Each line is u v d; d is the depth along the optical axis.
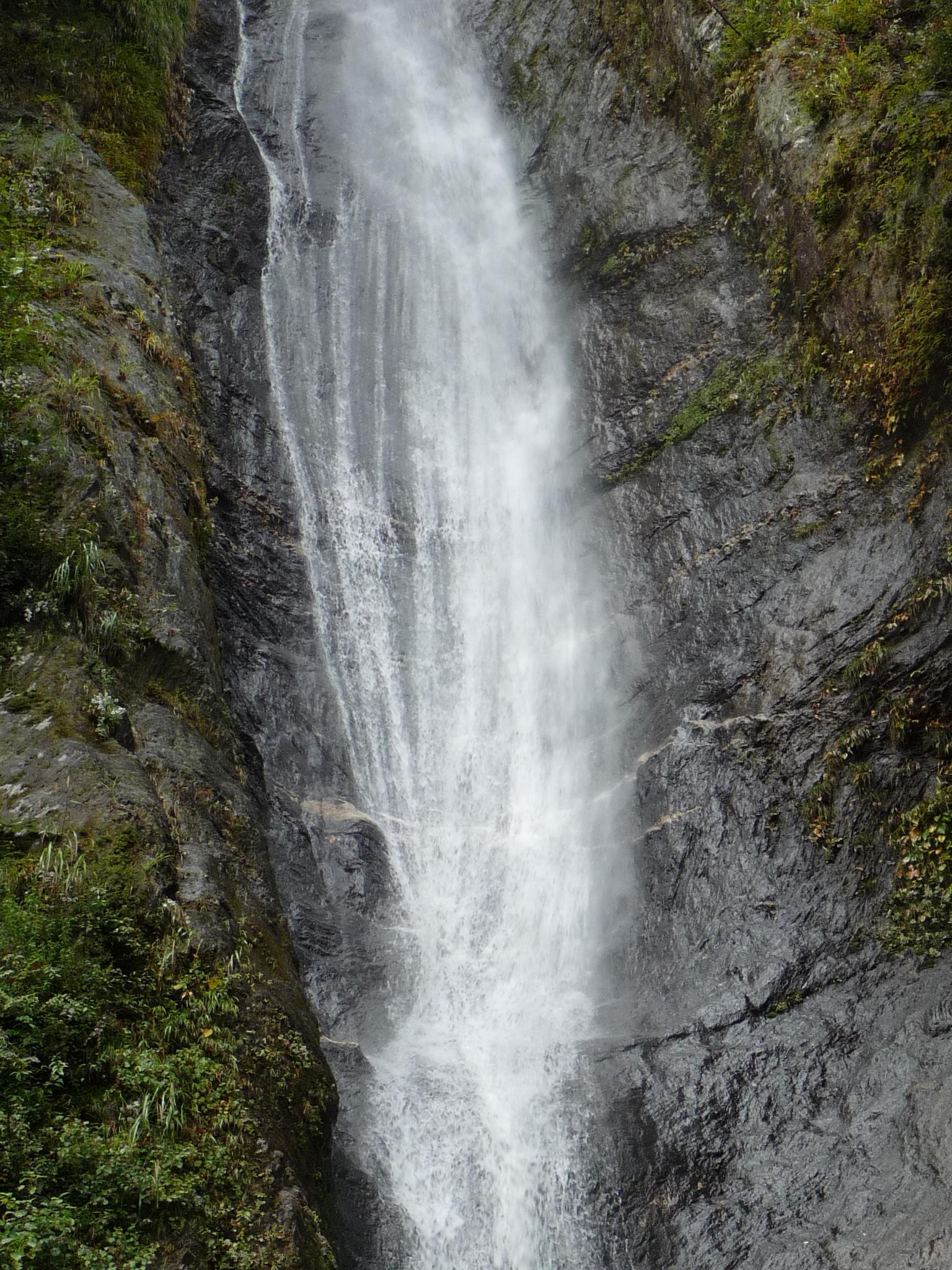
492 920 10.23
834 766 9.52
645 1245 7.92
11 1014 5.55
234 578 11.10
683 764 10.19
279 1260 5.51
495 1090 8.75
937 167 10.08
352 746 10.91
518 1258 8.01
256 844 7.97
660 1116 8.46
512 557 12.66
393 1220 7.73
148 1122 5.57
